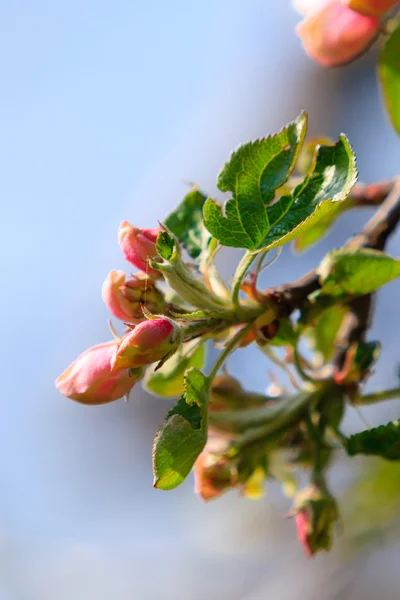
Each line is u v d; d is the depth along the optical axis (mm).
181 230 431
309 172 405
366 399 442
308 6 470
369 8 458
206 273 416
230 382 443
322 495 429
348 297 422
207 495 433
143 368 393
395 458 416
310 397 436
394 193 457
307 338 464
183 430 387
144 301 400
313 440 433
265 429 434
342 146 403
